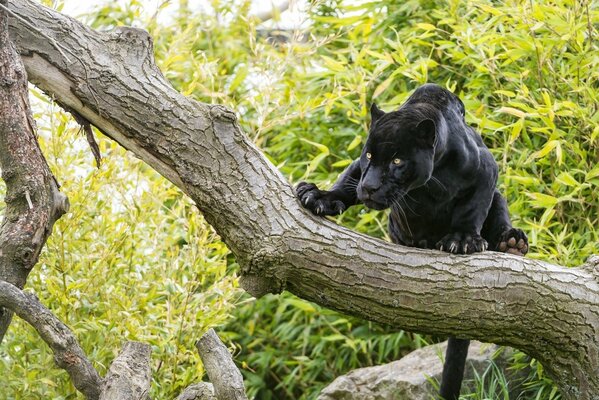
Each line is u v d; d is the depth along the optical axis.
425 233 4.60
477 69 6.38
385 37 7.29
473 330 4.11
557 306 4.12
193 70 7.34
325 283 3.99
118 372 3.98
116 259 5.54
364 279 3.97
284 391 7.80
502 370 5.95
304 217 4.02
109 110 4.13
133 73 4.17
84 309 5.40
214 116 4.07
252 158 4.09
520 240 4.49
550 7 5.76
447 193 4.38
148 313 5.63
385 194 4.16
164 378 5.54
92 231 5.50
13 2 4.18
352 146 6.41
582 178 6.05
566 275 4.19
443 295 4.01
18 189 4.04
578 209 6.11
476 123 5.97
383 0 7.24
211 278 6.78
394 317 4.04
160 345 5.34
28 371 5.08
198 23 8.50
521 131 6.12
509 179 5.88
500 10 5.93
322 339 7.02
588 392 4.27
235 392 4.05
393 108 6.85
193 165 4.06
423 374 5.97
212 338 4.19
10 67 3.97
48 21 4.20
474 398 5.86
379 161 4.18
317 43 6.68
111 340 5.33
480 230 4.51
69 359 3.96
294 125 7.50
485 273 4.06
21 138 4.02
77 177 5.50
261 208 4.00
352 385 6.20
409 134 4.17
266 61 6.73
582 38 5.77
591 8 6.21
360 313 4.06
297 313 7.17
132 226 5.57
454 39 6.93
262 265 3.97
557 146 5.45
